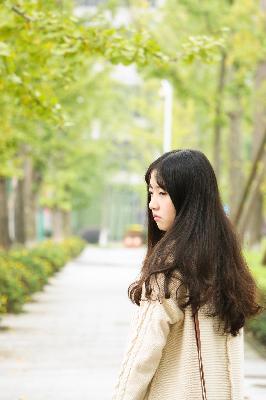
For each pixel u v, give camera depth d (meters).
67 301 29.80
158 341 4.67
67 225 72.50
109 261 59.72
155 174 4.90
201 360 4.73
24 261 32.97
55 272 43.84
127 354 4.73
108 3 35.12
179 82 34.88
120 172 93.44
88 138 58.06
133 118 75.38
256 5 33.28
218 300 4.74
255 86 35.69
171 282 4.71
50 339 20.03
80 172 61.44
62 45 14.41
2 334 20.77
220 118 35.31
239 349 4.86
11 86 15.20
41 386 13.82
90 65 41.53
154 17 36.47
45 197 59.25
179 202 4.86
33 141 30.41
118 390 4.71
